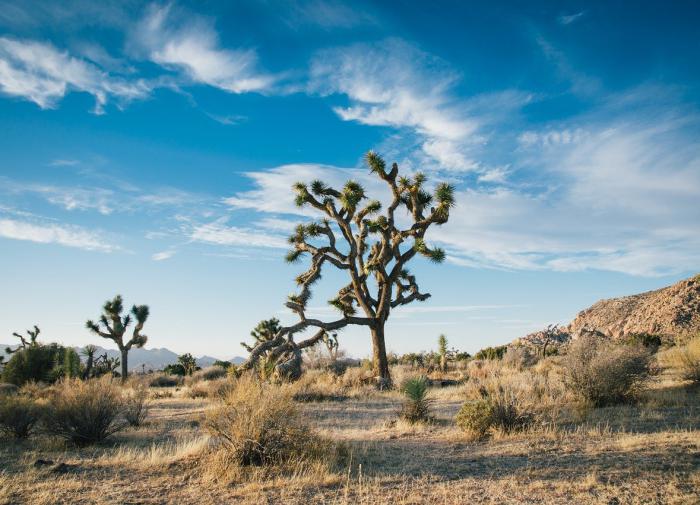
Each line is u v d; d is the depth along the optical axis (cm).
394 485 623
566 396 1170
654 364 1577
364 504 553
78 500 595
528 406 1016
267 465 725
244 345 3662
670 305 5762
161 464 757
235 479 670
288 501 573
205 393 1997
